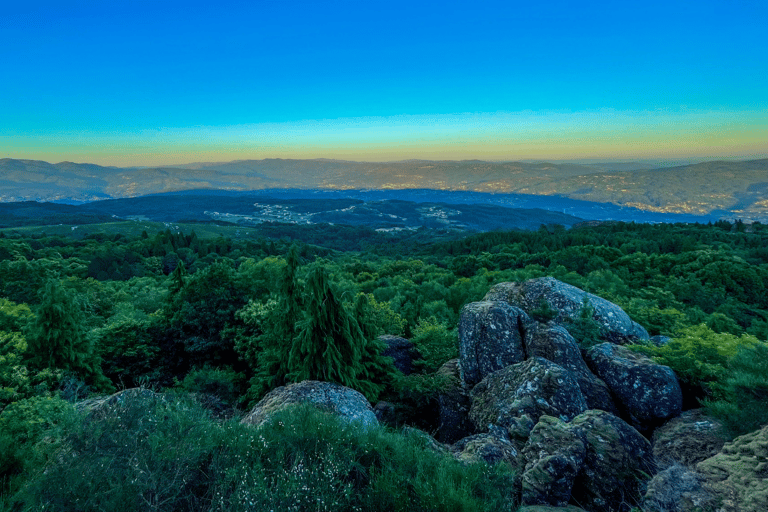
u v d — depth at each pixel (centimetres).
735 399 768
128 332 2241
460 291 4094
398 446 674
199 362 2241
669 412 1093
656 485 625
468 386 1520
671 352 1246
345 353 1471
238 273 2541
